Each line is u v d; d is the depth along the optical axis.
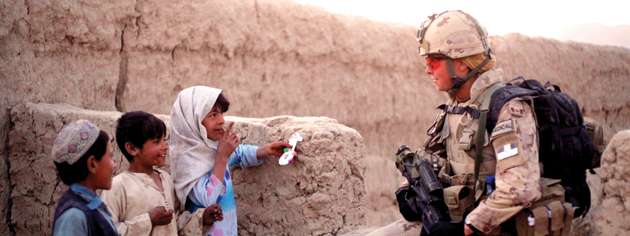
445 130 3.16
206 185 3.94
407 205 3.29
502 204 2.83
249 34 7.21
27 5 5.68
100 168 3.05
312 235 4.54
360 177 4.83
